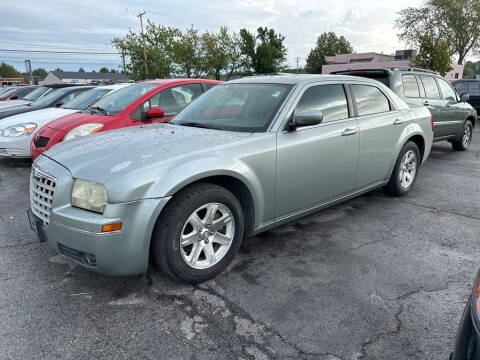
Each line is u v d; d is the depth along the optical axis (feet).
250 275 10.00
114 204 7.97
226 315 8.30
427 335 7.60
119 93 20.95
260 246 11.76
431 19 116.98
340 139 12.26
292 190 11.12
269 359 6.98
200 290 9.30
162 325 7.98
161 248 8.70
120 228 8.01
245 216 10.53
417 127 16.01
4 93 52.65
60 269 10.42
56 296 9.07
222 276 9.96
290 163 10.82
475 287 4.71
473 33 114.52
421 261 10.74
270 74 13.66
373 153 13.85
